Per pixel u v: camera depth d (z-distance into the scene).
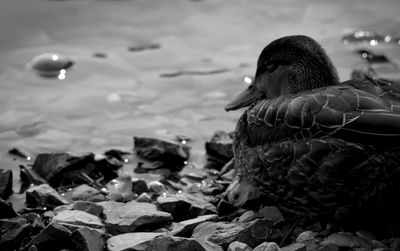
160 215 7.34
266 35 12.66
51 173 8.48
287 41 7.92
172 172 8.88
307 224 7.29
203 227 7.16
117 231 7.21
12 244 7.00
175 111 10.42
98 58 11.88
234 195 7.83
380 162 6.41
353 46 12.00
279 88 8.05
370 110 6.42
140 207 7.56
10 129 9.86
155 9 13.83
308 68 7.81
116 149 9.24
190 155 9.28
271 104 7.19
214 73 11.45
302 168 6.70
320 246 6.69
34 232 7.25
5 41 12.30
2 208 7.36
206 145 9.22
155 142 9.17
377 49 11.87
